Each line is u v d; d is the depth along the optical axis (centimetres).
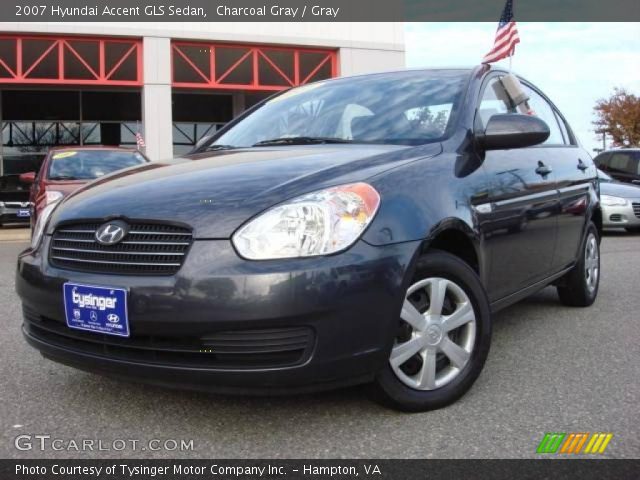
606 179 1198
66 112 2219
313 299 229
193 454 237
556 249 413
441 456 233
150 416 272
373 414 270
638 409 279
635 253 843
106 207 262
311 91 406
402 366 270
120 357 247
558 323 441
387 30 2094
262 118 397
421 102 348
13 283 632
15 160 2181
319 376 234
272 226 234
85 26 1781
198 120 2320
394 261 247
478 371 288
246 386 233
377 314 242
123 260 247
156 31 1841
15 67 1775
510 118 323
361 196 249
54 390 306
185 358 238
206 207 244
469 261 306
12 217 1435
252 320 226
